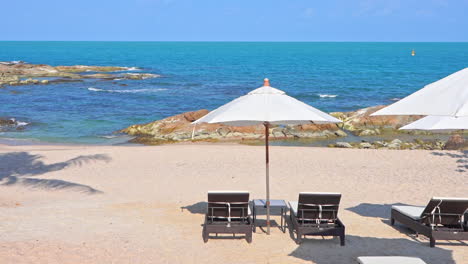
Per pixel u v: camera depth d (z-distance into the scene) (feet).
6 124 100.68
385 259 22.40
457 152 66.95
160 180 50.42
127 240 28.02
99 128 99.81
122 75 228.22
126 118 112.47
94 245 26.73
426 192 45.14
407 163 59.57
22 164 58.23
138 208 37.50
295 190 45.91
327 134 92.99
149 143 86.28
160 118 113.70
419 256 26.27
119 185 48.01
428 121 26.18
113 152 66.08
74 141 86.99
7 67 232.73
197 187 47.16
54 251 25.29
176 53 631.56
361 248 27.53
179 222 32.96
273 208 37.58
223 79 225.56
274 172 54.29
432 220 27.73
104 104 133.69
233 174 53.36
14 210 35.65
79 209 36.65
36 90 162.81
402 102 17.93
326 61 419.95
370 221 33.99
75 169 55.72
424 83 208.44
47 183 48.16
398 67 330.75
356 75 255.09
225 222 28.35
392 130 98.37
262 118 25.43
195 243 27.96
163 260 24.86
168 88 179.73
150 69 296.71
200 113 97.60
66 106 127.75
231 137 88.94
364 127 99.81
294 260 25.41
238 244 27.96
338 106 137.08
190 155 63.98
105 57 487.61
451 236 27.45
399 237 29.86
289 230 31.19
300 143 87.35
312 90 177.47
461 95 16.47
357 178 51.24
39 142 84.89
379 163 59.47
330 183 48.91
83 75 221.87
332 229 27.76
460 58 490.08
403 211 30.89
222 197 27.71
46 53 593.01
